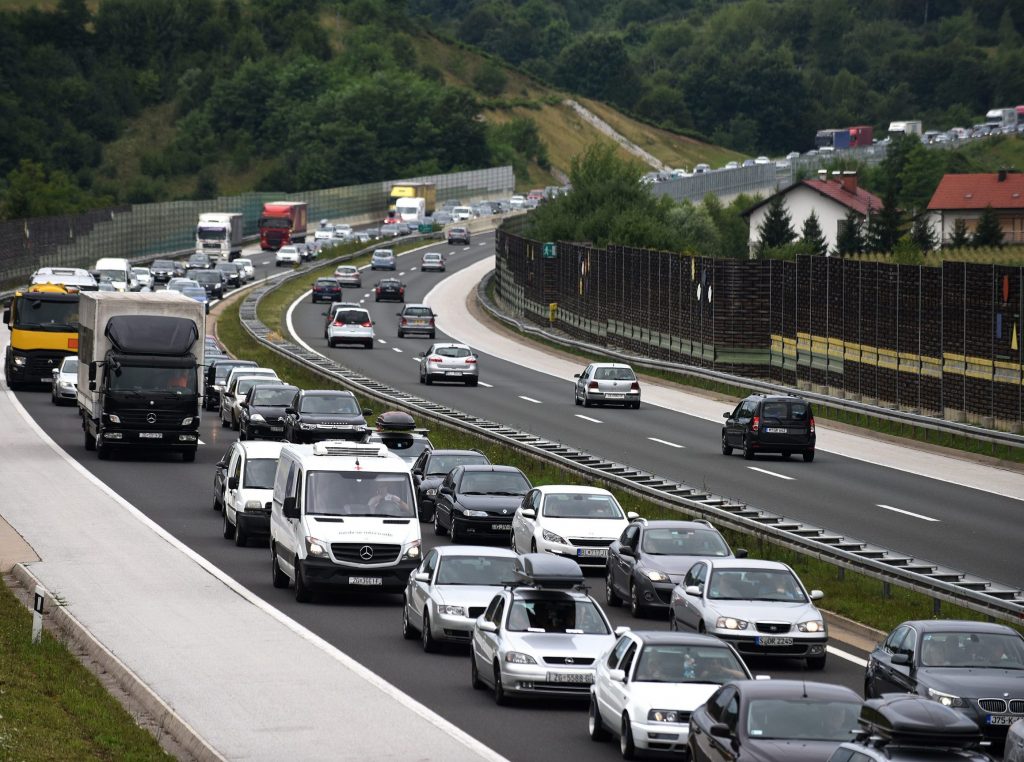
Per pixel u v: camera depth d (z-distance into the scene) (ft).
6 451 507.30
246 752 182.60
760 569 248.73
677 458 498.69
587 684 208.33
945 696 190.29
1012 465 497.05
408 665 237.86
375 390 627.05
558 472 451.94
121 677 225.35
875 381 634.02
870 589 306.76
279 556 306.76
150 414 485.15
